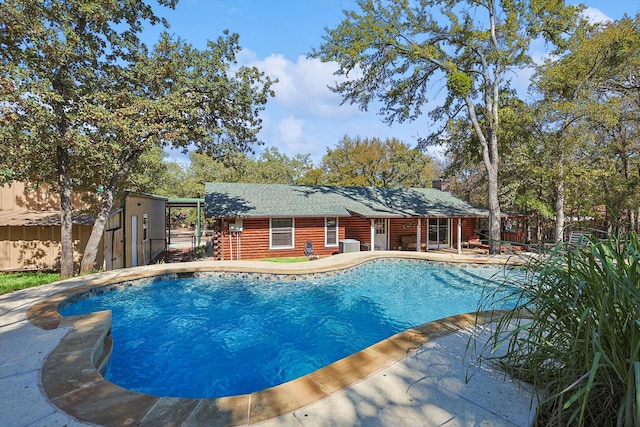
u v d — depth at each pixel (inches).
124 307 295.6
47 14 311.6
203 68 393.4
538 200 661.9
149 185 839.1
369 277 403.9
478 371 124.6
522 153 586.9
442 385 114.1
